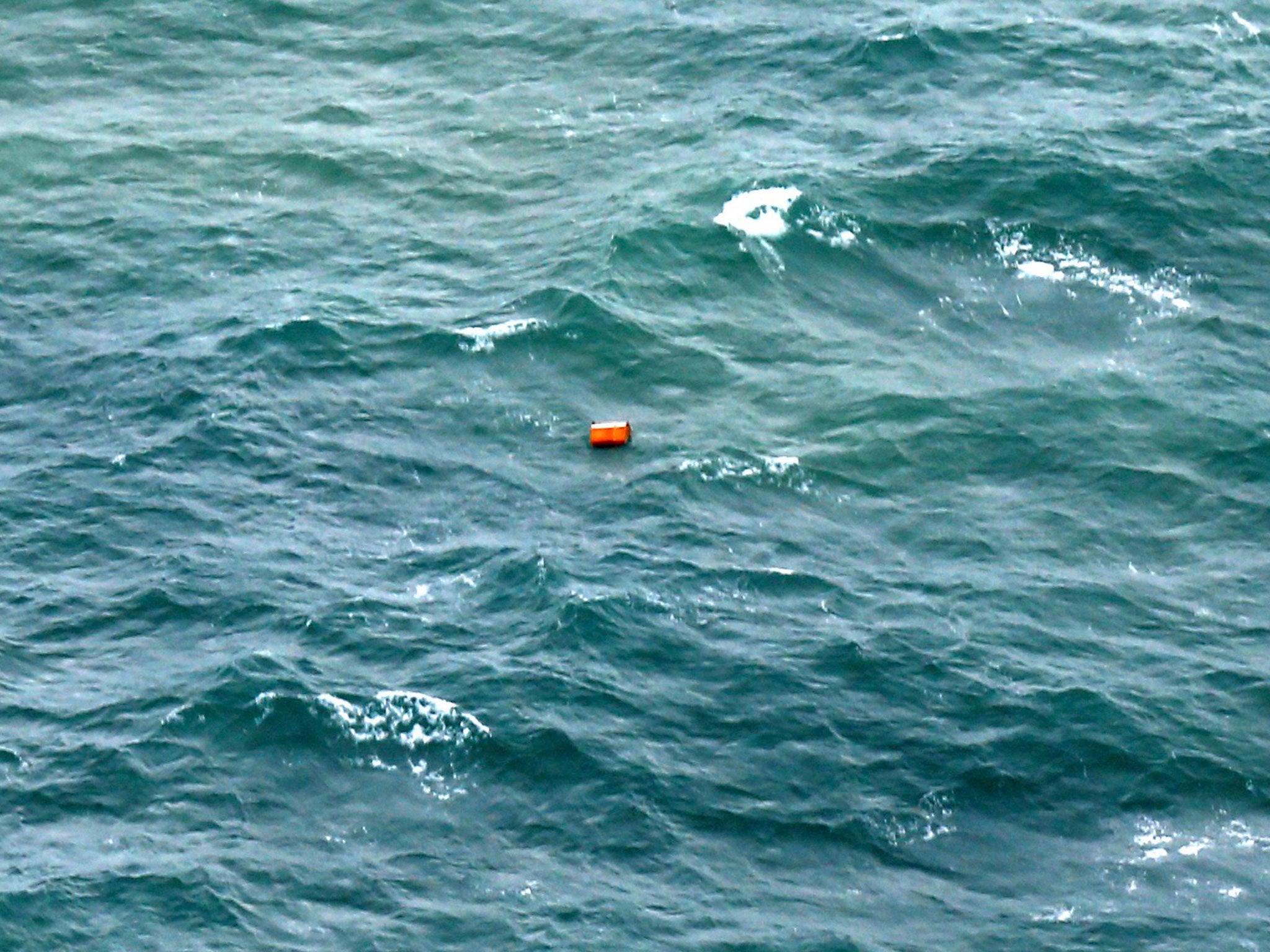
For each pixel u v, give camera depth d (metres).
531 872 105.81
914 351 136.88
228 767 110.06
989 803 110.25
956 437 130.62
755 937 103.06
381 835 107.44
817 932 103.44
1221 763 112.38
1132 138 151.88
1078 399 133.25
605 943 102.44
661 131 152.62
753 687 114.88
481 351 135.00
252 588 119.69
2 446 129.50
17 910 102.56
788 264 141.75
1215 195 147.62
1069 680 116.12
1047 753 112.50
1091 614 120.50
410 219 146.50
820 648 117.12
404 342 135.75
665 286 139.62
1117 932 104.25
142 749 110.56
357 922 103.19
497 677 114.44
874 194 146.12
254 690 113.06
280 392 132.50
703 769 110.81
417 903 104.19
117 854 105.62
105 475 127.12
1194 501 127.56
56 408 132.25
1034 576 122.44
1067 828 109.44
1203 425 131.88
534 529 123.62
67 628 117.69
